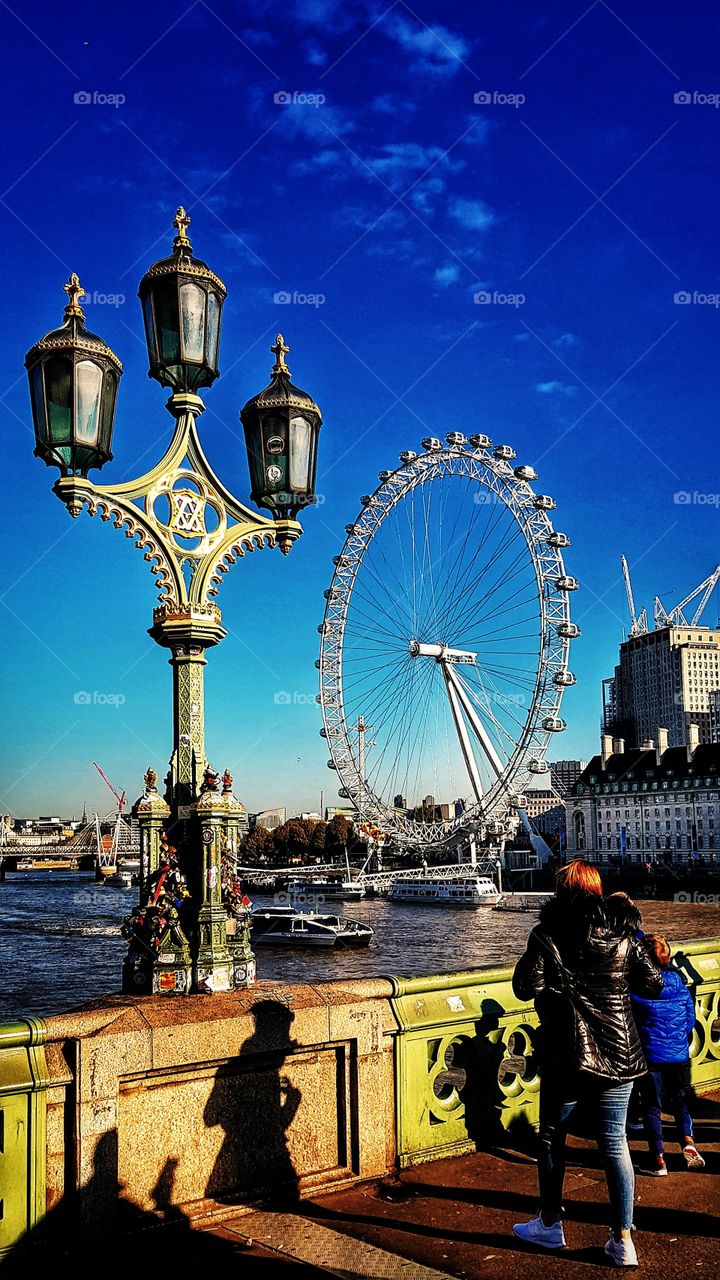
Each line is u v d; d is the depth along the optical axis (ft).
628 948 21.97
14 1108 19.65
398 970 243.40
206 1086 22.75
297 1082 24.34
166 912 24.91
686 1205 23.95
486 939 315.99
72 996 208.54
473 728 351.87
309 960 269.03
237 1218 22.58
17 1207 19.52
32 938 358.02
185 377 26.94
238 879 26.05
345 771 354.74
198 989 24.38
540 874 516.73
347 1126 24.97
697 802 638.53
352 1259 20.70
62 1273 19.83
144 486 25.62
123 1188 21.22
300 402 28.19
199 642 26.32
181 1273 20.02
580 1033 21.11
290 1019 23.88
